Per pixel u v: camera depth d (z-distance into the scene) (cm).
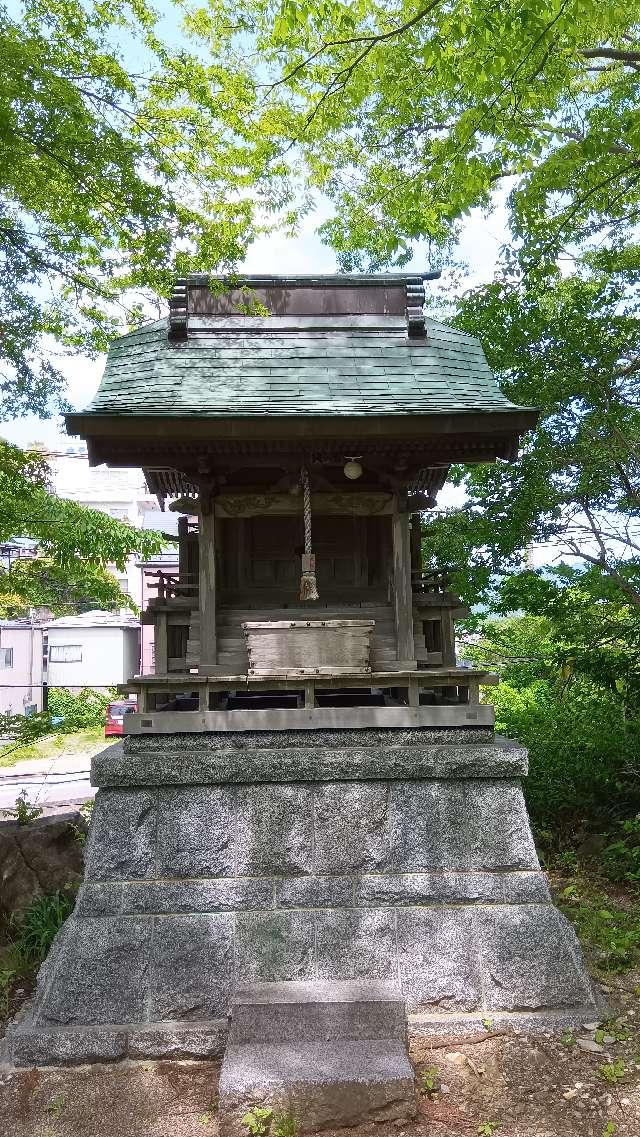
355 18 771
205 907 605
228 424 636
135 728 654
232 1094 469
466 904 617
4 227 863
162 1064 555
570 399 1141
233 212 760
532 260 1138
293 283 793
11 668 2836
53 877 832
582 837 1006
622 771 1023
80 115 684
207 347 747
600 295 1161
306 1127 464
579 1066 527
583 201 1031
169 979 583
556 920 612
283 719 660
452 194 931
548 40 806
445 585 790
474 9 720
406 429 653
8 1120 493
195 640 712
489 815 637
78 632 3006
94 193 730
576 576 1199
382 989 552
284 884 614
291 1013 520
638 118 911
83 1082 534
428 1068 530
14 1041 565
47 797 1741
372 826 630
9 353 959
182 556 814
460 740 667
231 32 904
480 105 826
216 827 623
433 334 796
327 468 762
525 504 1130
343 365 731
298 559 786
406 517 732
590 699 1194
